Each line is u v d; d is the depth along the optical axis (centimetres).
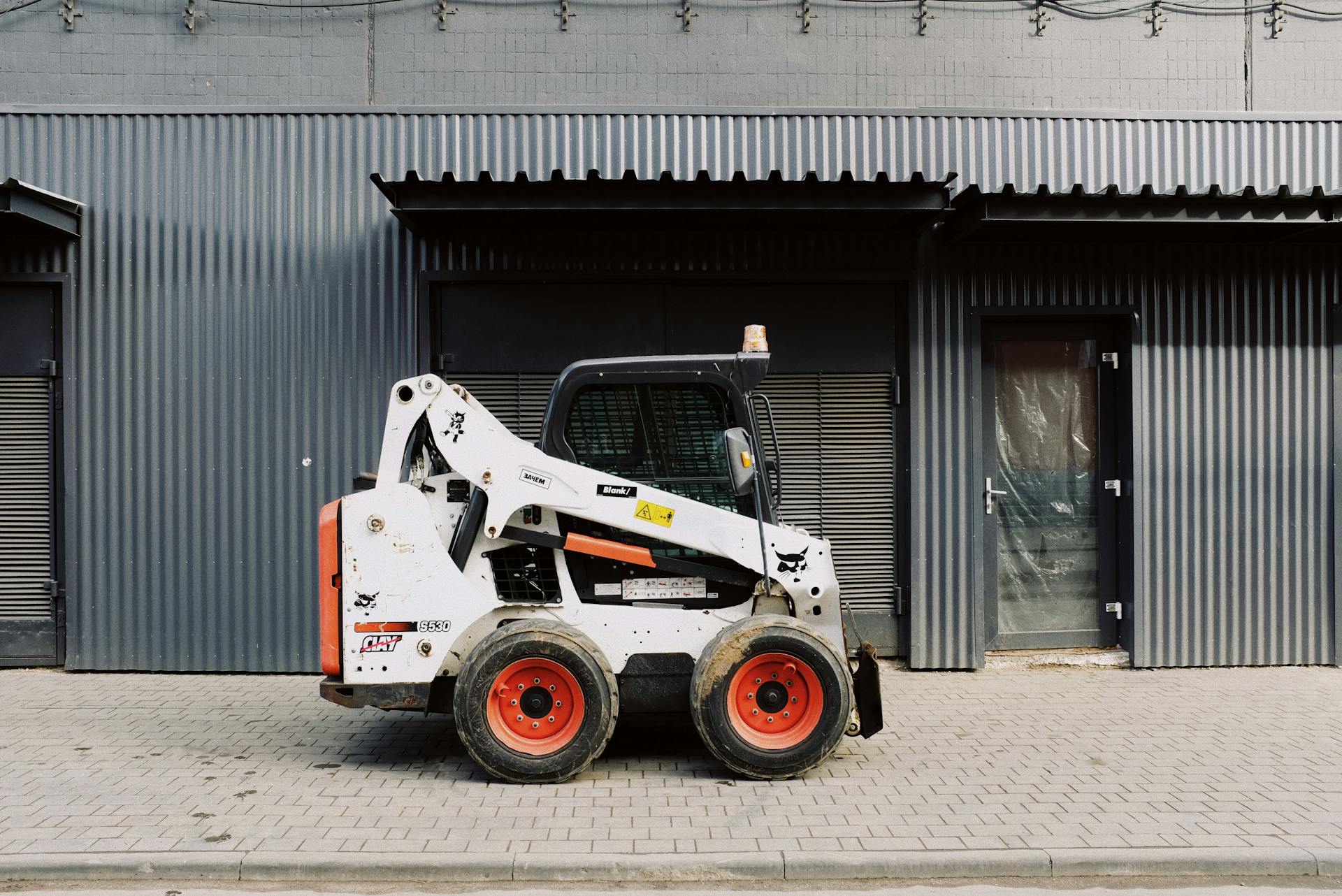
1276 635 694
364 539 457
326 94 682
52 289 671
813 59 698
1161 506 690
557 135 681
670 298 677
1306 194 605
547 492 463
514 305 673
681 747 507
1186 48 712
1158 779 454
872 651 479
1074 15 707
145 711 571
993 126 699
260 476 666
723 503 476
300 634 666
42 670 668
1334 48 711
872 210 608
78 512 666
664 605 480
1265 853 366
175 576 666
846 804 419
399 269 669
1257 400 695
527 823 396
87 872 353
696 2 693
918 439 682
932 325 683
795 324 684
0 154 669
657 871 357
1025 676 667
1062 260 688
